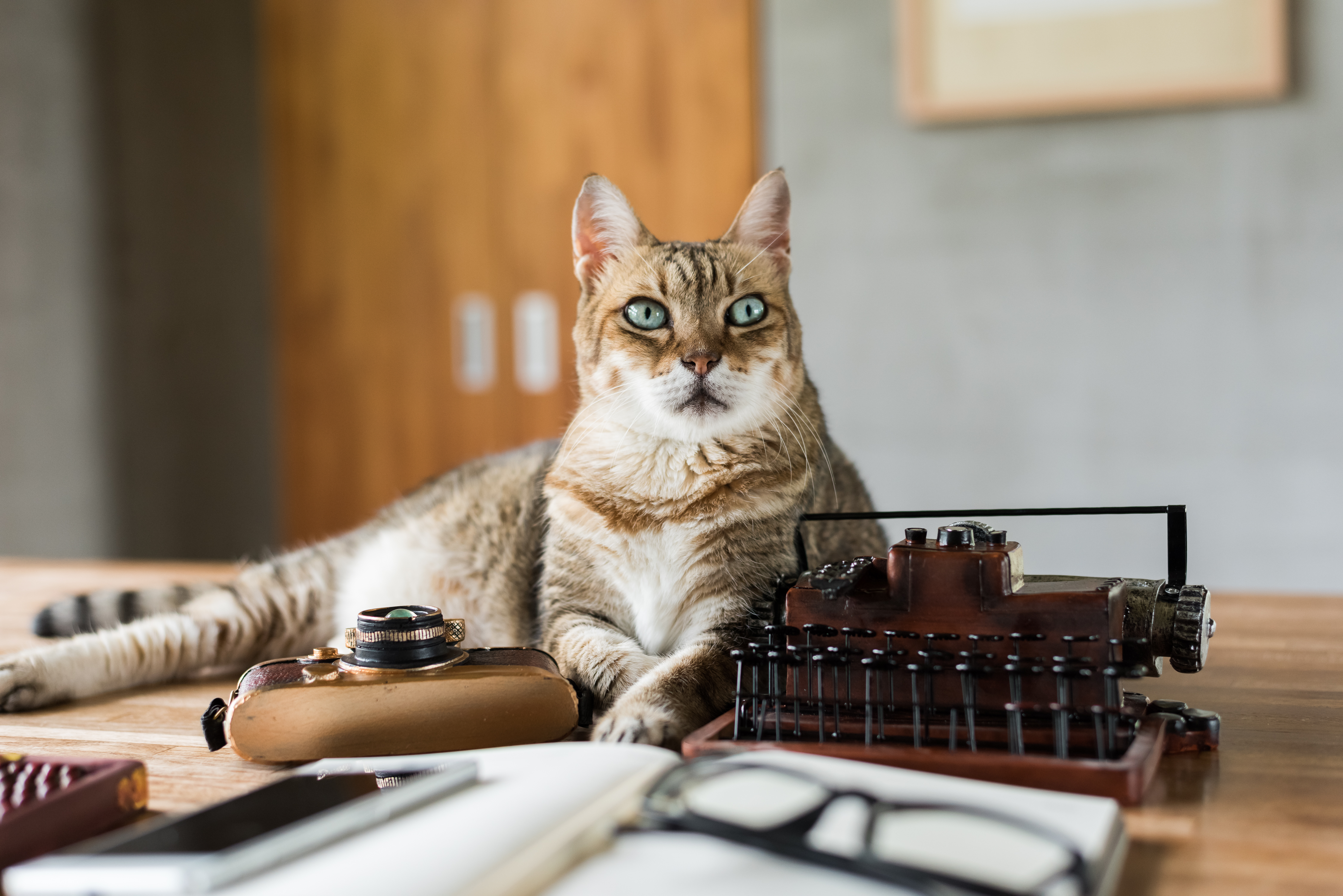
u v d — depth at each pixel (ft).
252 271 11.79
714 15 10.30
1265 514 9.25
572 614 3.92
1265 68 8.74
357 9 11.27
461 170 11.17
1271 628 4.57
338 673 2.90
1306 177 8.90
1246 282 9.11
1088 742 2.56
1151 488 9.45
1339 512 9.09
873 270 9.87
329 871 1.77
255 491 11.94
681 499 3.78
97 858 1.81
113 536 11.13
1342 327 8.95
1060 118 9.36
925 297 9.78
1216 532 9.36
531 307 11.14
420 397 11.53
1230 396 9.23
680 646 3.86
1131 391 9.43
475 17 10.97
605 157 10.74
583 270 4.22
